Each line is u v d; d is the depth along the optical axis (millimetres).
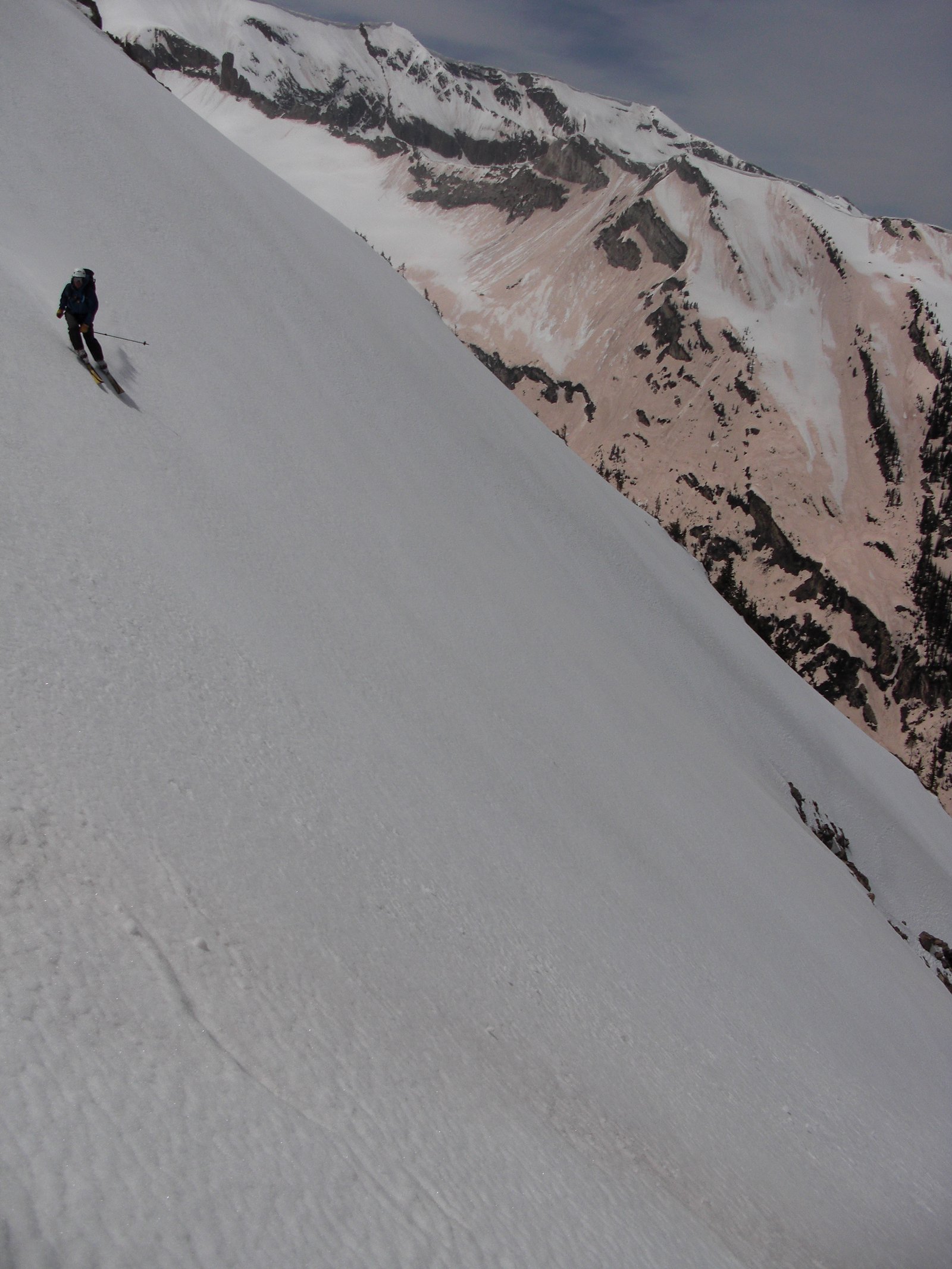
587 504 41875
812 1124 9828
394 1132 4156
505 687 15766
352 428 21484
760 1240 6473
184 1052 3662
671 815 17203
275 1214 3135
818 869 25797
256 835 6043
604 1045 7609
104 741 5656
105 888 4367
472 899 8023
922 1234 9156
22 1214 2500
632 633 33812
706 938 12609
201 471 12477
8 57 21875
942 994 25250
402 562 16906
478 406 37281
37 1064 3084
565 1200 4688
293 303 24906
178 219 22172
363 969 5625
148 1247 2678
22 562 7102
